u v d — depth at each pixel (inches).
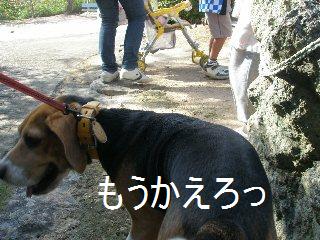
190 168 22.4
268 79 28.9
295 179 27.5
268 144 29.1
